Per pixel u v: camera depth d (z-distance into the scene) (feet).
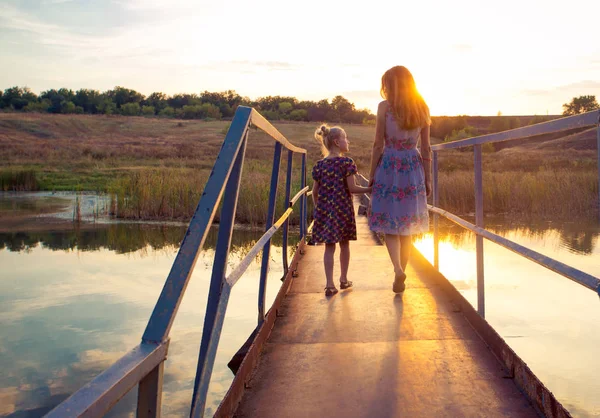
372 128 299.79
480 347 10.77
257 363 10.15
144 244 32.99
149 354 3.77
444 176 57.47
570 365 12.66
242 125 6.79
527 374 8.42
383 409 8.16
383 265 19.76
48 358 13.87
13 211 50.65
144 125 274.57
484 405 8.23
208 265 25.93
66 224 42.50
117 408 11.44
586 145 177.99
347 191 15.39
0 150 144.25
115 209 48.93
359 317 13.05
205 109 377.09
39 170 98.73
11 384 12.27
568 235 33.63
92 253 29.84
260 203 43.45
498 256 26.91
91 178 88.07
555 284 20.58
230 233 6.91
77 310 18.26
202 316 17.48
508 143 250.37
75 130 240.94
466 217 45.60
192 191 49.98
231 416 7.91
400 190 13.67
